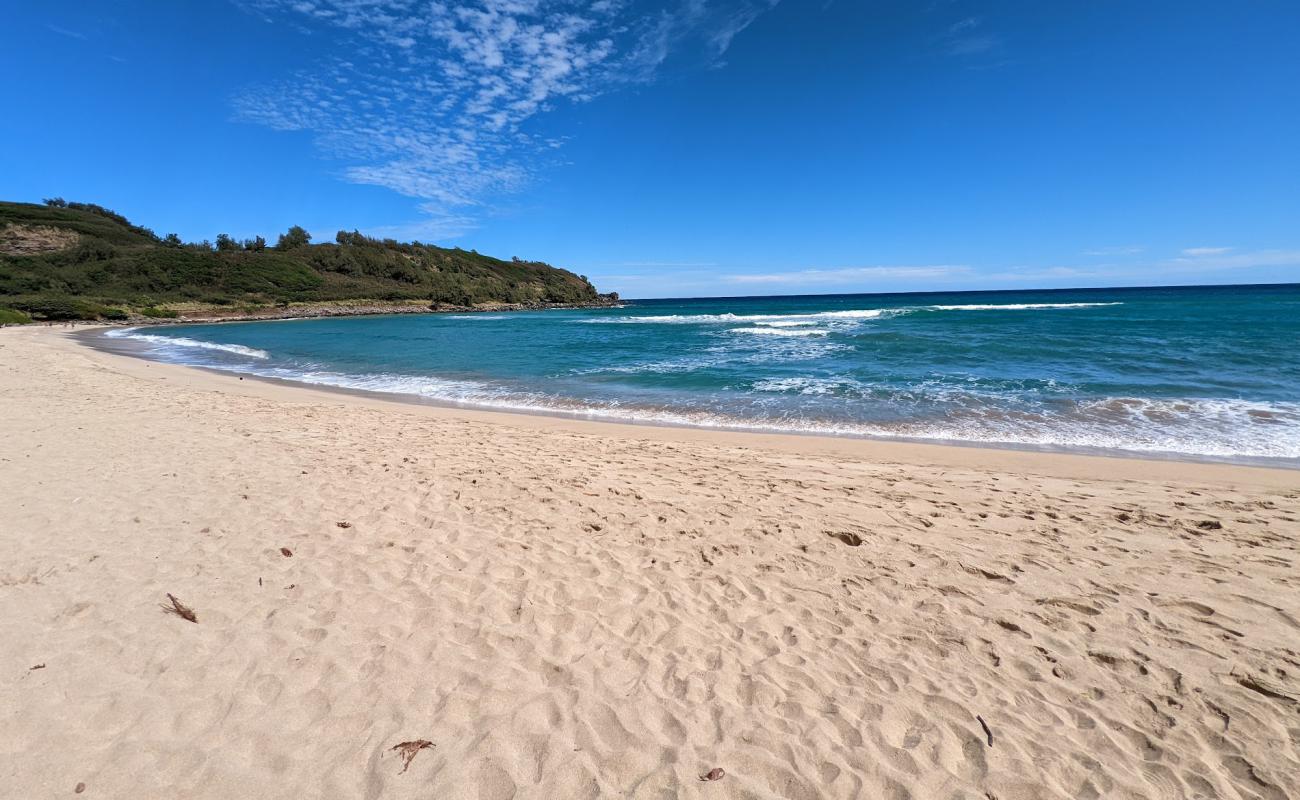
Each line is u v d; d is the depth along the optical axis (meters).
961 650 2.94
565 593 3.46
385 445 7.06
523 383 14.59
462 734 2.33
